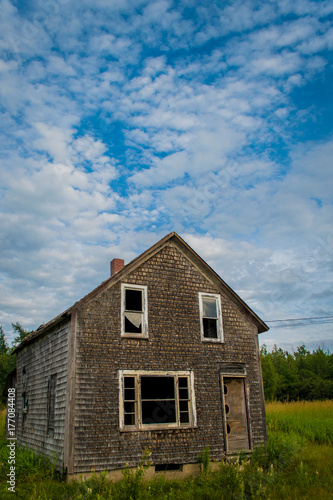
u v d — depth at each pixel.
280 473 12.52
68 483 11.07
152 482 11.59
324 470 12.60
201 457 13.19
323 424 20.98
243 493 10.47
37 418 14.88
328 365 66.38
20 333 52.69
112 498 9.81
